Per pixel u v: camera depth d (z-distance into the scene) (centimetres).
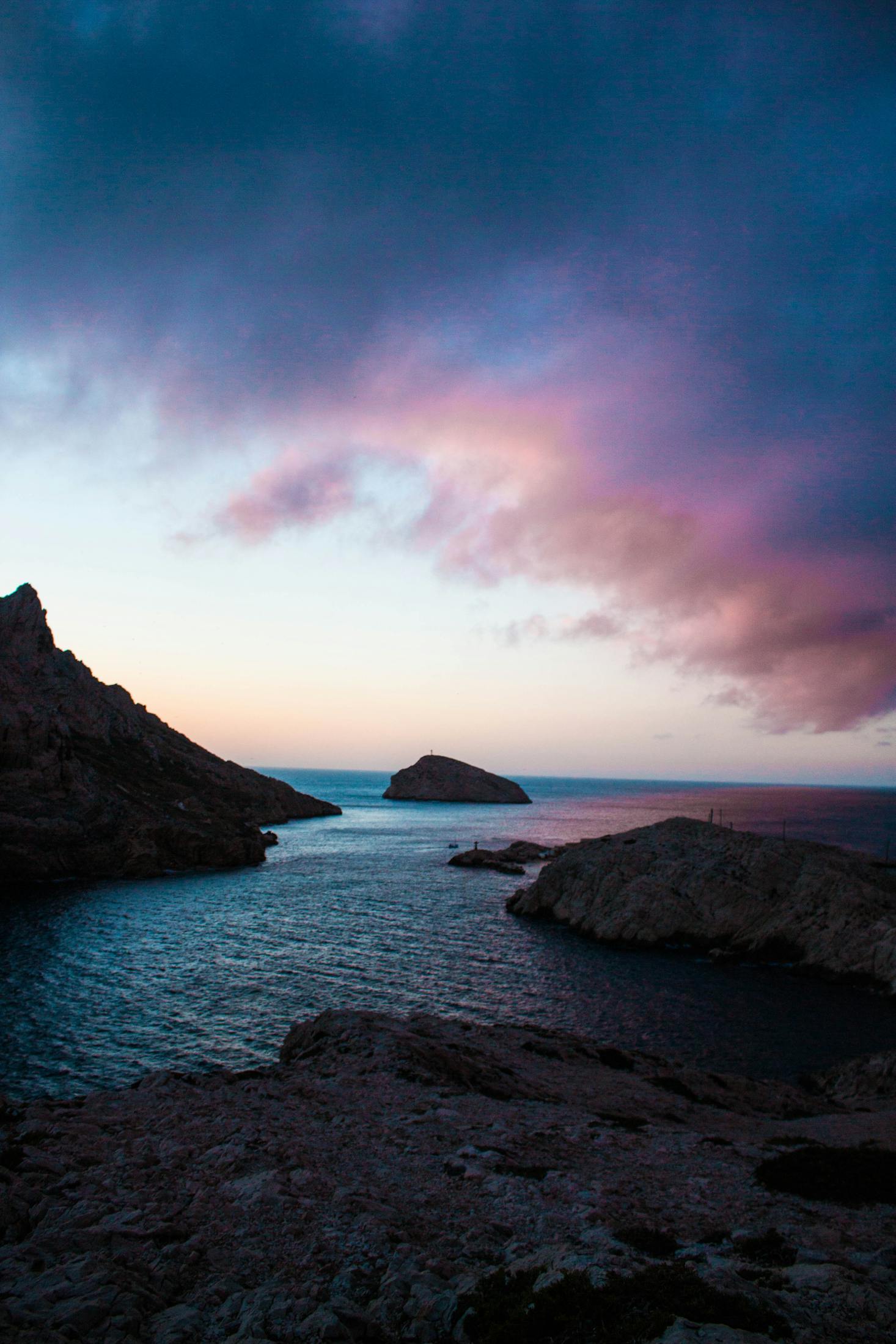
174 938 6631
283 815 19312
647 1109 2702
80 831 9900
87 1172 1588
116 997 4894
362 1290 1145
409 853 14050
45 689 13562
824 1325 950
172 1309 1057
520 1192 1622
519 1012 4866
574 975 5897
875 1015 5172
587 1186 1684
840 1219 1534
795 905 6775
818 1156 1912
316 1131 2014
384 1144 1947
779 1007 5288
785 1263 1249
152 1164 1664
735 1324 927
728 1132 2492
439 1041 3288
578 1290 999
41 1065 3728
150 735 17562
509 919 8081
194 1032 4269
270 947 6381
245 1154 1736
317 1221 1391
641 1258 1197
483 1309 1008
